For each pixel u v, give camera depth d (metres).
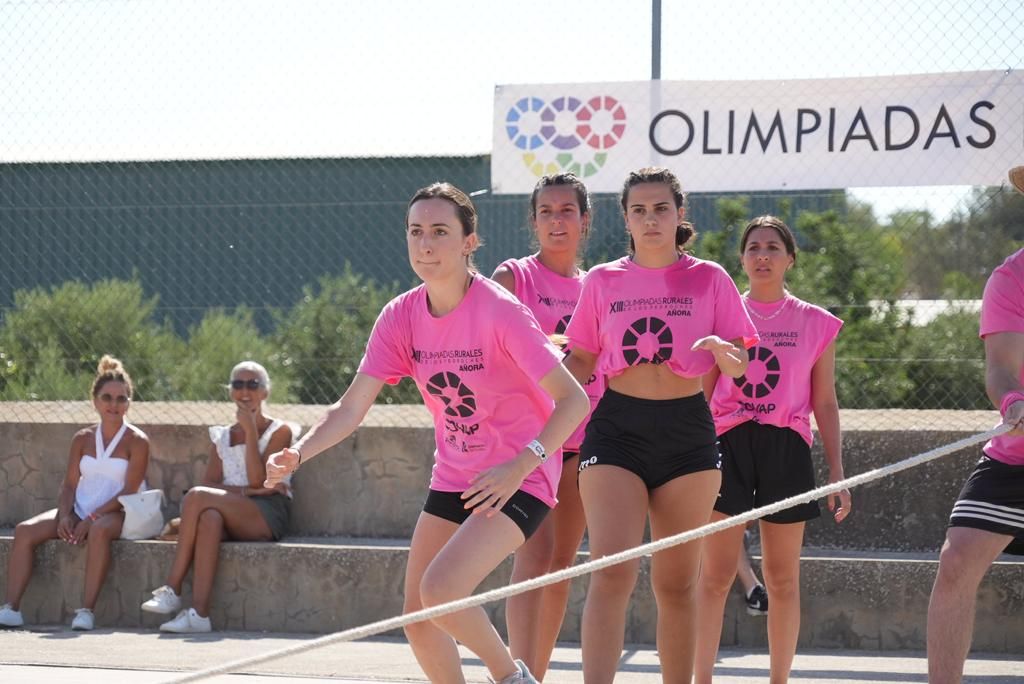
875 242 21.09
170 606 18.72
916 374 20.59
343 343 23.45
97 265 24.03
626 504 11.52
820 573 17.31
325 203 23.84
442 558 10.04
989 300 10.92
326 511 20.78
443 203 10.51
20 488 21.70
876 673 15.41
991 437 10.07
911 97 19.77
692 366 11.71
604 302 12.12
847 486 9.62
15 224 24.05
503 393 10.58
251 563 18.92
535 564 12.69
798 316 14.36
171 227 24.05
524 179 20.95
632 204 12.02
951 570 10.70
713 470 11.84
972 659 16.31
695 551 11.80
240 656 16.52
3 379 23.56
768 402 13.95
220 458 19.94
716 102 20.30
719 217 22.95
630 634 17.59
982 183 19.67
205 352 23.72
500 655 10.18
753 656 16.80
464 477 10.80
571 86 20.73
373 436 20.75
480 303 10.48
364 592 18.62
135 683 14.46
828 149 19.98
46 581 19.72
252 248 23.92
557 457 11.16
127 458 20.00
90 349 23.80
